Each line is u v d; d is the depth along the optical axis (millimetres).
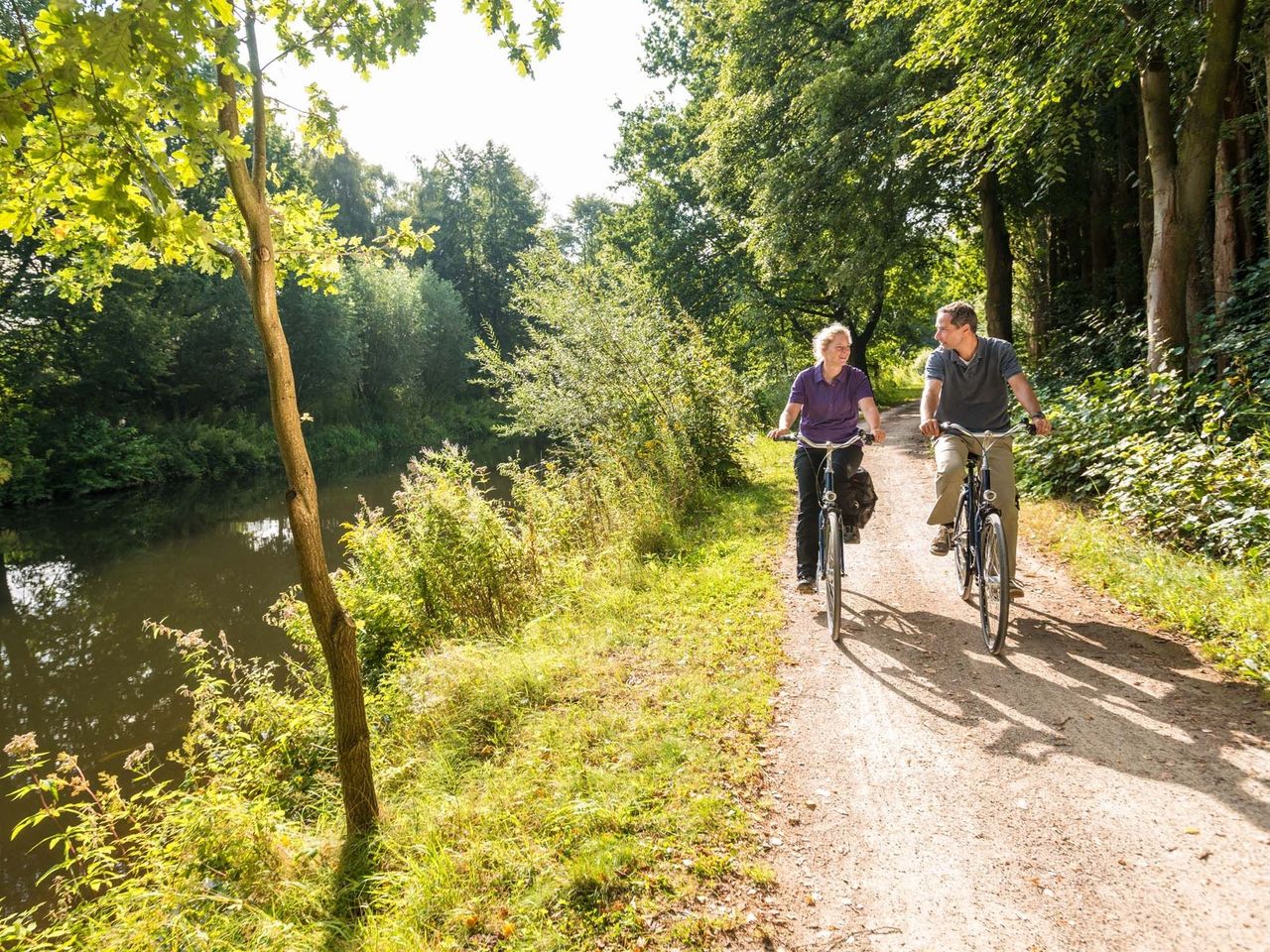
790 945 2438
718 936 2490
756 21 17016
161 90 2539
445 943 2574
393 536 7371
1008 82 9258
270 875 3311
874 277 16500
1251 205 9500
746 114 17734
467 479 7582
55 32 2293
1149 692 3812
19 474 23750
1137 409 7293
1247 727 3387
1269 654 3863
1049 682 4051
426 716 4586
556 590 6918
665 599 6156
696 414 11039
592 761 3668
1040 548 6477
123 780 6168
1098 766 3236
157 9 2268
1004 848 2801
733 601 5910
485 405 49875
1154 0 7719
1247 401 6996
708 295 25609
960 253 25875
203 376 32594
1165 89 8000
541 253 12805
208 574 13875
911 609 5473
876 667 4477
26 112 2354
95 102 2383
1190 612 4488
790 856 2875
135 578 13836
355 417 40625
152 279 28000
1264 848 2621
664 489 9484
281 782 4672
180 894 3160
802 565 5266
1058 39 8570
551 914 2662
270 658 8727
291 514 3240
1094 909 2449
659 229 27078
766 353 25438
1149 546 5648
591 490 9641
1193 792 2977
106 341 26828
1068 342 14141
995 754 3428
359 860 3260
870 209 15445
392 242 4371
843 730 3785
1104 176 15297
